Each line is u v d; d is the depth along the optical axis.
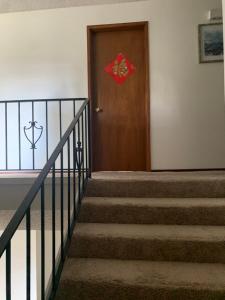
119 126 3.88
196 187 2.53
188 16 3.69
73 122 2.21
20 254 3.75
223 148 3.65
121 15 3.78
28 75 3.93
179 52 3.71
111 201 2.40
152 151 3.75
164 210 2.28
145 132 3.83
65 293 1.71
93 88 3.90
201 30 3.67
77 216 2.31
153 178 2.66
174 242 1.96
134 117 3.86
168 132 3.73
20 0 3.86
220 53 3.64
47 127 3.67
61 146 1.87
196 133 3.69
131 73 3.86
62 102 3.89
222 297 1.59
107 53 3.89
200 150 3.69
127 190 2.59
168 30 3.72
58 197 2.79
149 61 3.75
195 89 3.69
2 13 3.93
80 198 2.38
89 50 3.83
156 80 3.75
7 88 3.95
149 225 2.25
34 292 3.44
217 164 3.66
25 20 3.92
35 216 3.20
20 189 2.78
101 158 3.90
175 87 3.72
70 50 3.88
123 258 2.00
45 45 3.91
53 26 3.89
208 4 3.66
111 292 1.67
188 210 2.26
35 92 3.92
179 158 3.71
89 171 2.76
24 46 3.93
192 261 1.95
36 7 3.91
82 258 2.01
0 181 2.78
